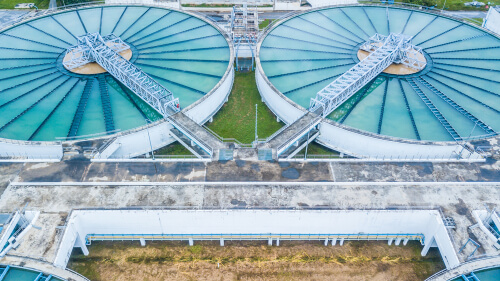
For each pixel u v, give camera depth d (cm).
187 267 3806
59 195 3766
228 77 5425
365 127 4541
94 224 3719
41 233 3441
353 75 4828
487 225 3625
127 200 3744
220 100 5356
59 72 5288
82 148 4200
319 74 5350
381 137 4272
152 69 5434
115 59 5106
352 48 5847
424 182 3950
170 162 4125
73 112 4709
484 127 4478
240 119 5438
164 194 3803
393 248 3962
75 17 6575
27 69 5306
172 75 5356
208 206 3684
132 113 4784
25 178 3906
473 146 4209
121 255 3878
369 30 6312
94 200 3734
